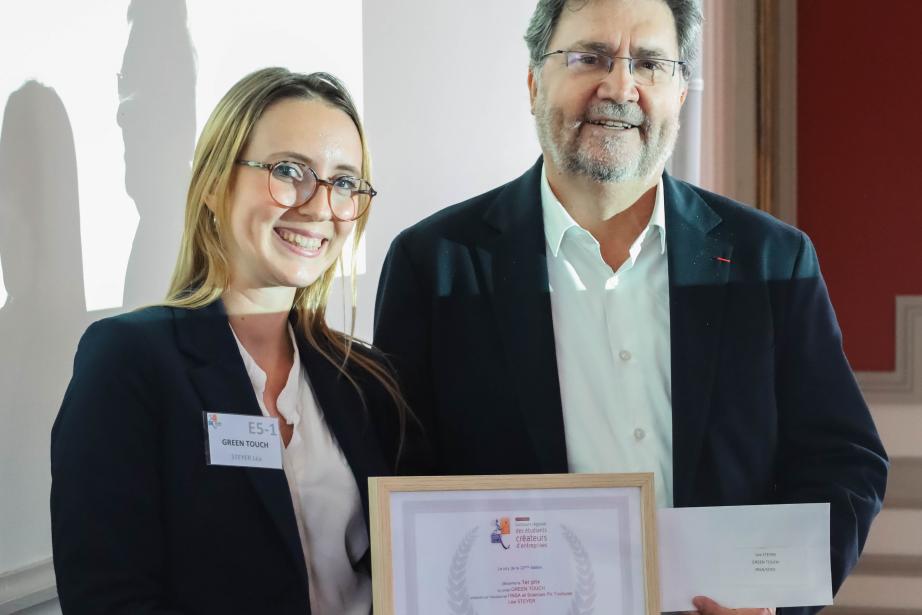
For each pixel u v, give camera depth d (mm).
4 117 1736
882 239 3814
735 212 1961
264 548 1608
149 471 1560
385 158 2604
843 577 1822
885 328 3816
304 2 2381
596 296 1921
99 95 1921
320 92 1732
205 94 2162
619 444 1881
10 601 1768
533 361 1875
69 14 1854
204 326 1663
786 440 1929
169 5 2062
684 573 1740
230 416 1609
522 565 1684
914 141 3773
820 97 3812
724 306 1883
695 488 1835
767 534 1750
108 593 1481
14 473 1791
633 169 1836
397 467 1885
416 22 2672
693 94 3316
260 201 1655
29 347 1803
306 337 1805
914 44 3750
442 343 1911
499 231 1954
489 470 1875
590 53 1822
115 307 1980
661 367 1897
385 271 2006
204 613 1570
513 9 2945
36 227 1805
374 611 1635
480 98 2863
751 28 3562
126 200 1992
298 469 1703
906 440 3758
